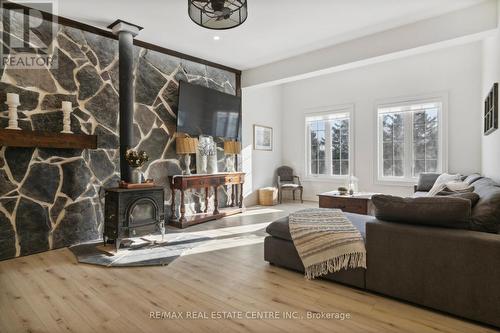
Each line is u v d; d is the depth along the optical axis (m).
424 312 1.96
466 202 1.91
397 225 2.10
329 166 6.61
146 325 1.81
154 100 4.34
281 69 5.11
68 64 3.42
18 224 3.05
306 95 6.83
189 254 3.13
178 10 3.30
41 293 2.23
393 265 2.09
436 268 1.92
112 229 3.19
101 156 3.70
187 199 4.82
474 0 3.15
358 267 2.25
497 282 1.73
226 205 5.57
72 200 3.44
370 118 5.86
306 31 3.89
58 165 3.33
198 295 2.20
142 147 4.18
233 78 5.67
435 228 2.00
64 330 1.76
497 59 3.23
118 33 3.65
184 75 4.77
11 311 1.97
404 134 5.54
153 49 4.34
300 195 6.74
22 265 2.81
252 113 6.33
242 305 2.05
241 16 2.55
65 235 3.38
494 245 1.74
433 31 3.52
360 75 5.98
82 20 3.49
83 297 2.17
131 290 2.29
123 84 3.60
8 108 2.95
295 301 2.11
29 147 3.09
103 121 3.72
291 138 7.14
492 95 3.28
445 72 4.98
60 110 3.34
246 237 3.77
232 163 5.69
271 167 6.95
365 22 3.65
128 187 3.24
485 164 4.14
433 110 5.21
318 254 2.36
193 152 4.52
